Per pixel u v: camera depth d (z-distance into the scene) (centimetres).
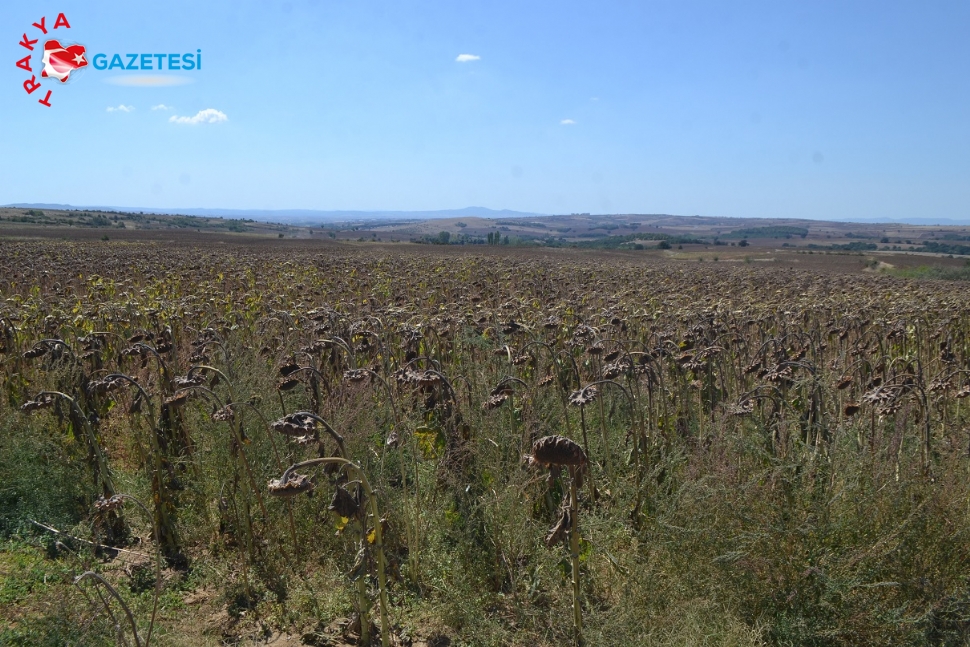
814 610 460
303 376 711
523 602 510
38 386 716
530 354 809
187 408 708
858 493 498
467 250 7569
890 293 2017
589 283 2280
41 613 453
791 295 2159
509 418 642
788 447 572
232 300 1456
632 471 651
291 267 2744
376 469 598
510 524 534
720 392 796
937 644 445
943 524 479
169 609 509
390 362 827
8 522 595
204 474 636
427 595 530
